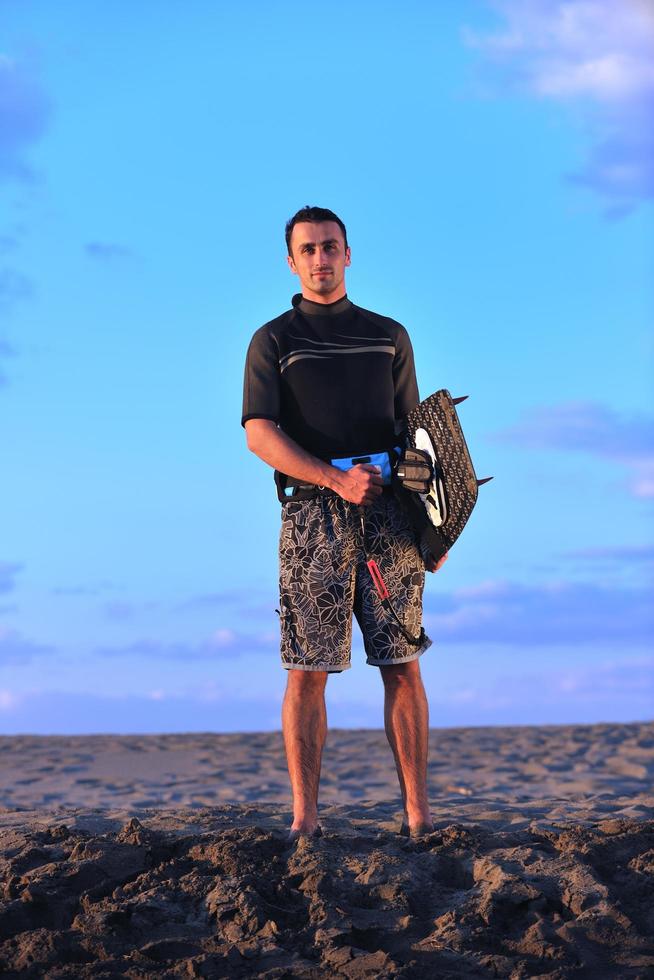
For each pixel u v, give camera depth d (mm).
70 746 10602
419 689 3588
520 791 6711
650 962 2600
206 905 2922
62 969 2625
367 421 3516
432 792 6738
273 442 3412
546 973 2543
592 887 2914
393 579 3490
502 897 2861
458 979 2539
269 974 2555
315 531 3445
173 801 6742
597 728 10852
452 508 3465
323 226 3531
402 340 3670
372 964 2574
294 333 3549
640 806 4609
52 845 3488
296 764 3461
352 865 3105
